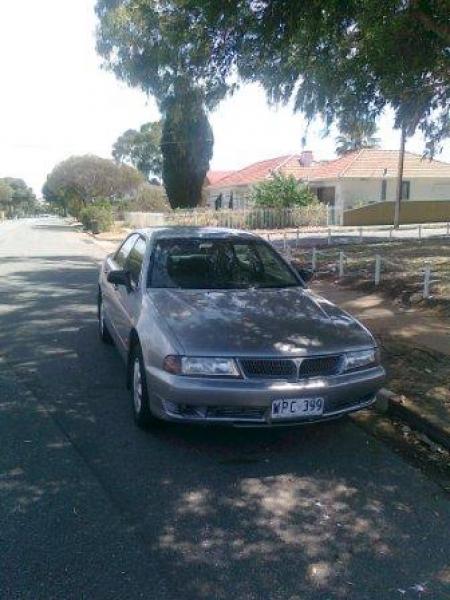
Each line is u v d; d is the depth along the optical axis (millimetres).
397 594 2898
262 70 9641
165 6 9133
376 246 19547
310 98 10219
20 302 10875
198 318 4664
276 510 3670
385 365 6430
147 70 10148
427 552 3270
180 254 5812
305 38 8367
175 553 3178
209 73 9594
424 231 28938
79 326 8727
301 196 36344
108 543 3242
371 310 9578
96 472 4086
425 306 9516
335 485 4023
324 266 14500
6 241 32031
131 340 5145
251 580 2973
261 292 5430
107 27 10070
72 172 62469
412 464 4383
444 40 7168
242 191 46625
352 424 5113
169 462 4270
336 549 3279
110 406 5359
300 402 4258
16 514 3512
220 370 4207
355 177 38781
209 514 3594
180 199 40031
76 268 17297
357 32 8578
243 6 7332
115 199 65625
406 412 5133
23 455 4324
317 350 4383
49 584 2879
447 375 6062
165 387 4234
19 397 5590
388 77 7914
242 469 4203
